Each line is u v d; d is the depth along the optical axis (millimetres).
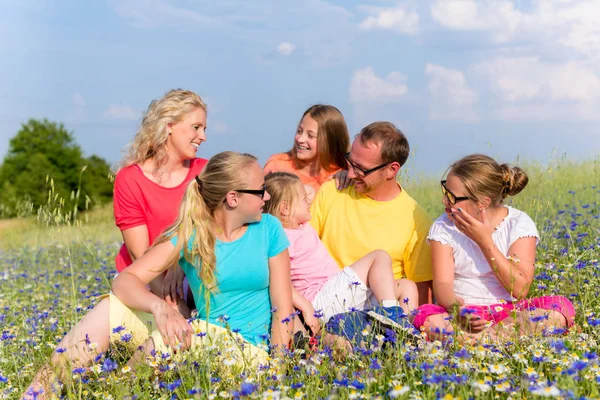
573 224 6121
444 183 3930
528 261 3793
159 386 2898
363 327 3449
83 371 2988
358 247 4293
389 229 4273
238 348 3088
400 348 3008
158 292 3889
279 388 2697
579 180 9727
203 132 4398
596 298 3877
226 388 2900
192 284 3547
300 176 5195
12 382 3396
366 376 2721
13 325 4723
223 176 3375
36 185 39156
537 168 8328
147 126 4281
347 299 3809
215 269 3396
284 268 3545
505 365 2883
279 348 3236
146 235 4266
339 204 4445
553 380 2758
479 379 2607
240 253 3443
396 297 3736
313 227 4488
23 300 6172
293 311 3584
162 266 3422
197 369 2986
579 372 2658
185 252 3420
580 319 3715
